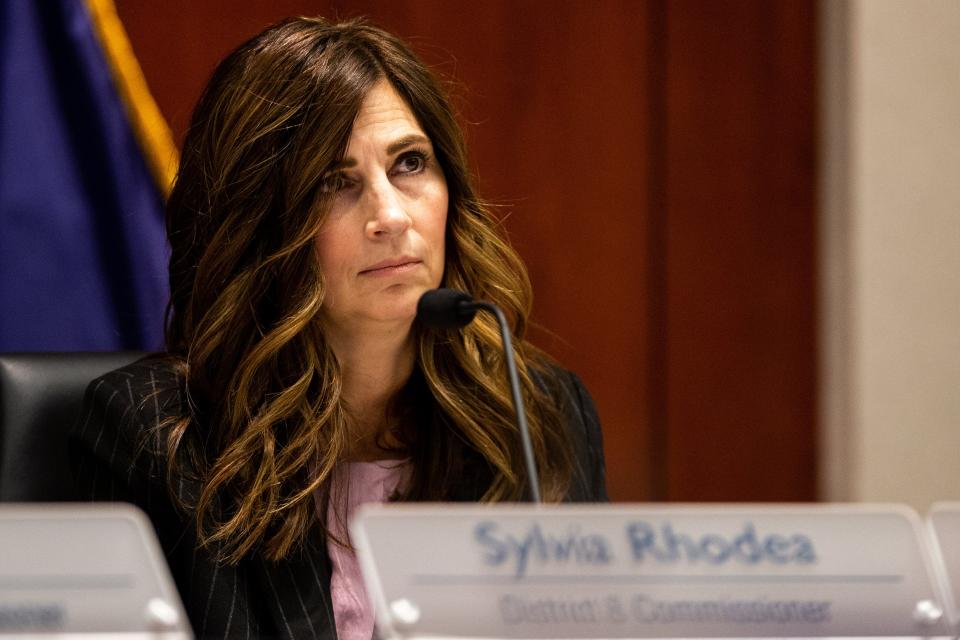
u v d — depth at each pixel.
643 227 11.75
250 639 5.75
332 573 6.12
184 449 6.14
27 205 8.45
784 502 12.08
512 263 6.94
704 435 11.91
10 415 6.71
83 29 8.66
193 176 6.62
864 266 11.99
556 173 11.59
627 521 3.73
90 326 8.56
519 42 11.48
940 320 12.15
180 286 6.72
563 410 7.13
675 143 11.74
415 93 6.37
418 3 11.27
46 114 8.55
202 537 5.85
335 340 6.35
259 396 6.20
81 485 6.28
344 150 6.12
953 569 3.83
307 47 6.29
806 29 11.93
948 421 12.21
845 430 12.10
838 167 12.02
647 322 11.80
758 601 3.73
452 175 6.63
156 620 3.49
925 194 12.06
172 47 10.66
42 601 3.47
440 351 6.53
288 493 6.11
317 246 6.18
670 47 11.70
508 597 3.64
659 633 3.68
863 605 3.76
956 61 12.05
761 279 11.96
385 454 6.66
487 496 6.56
